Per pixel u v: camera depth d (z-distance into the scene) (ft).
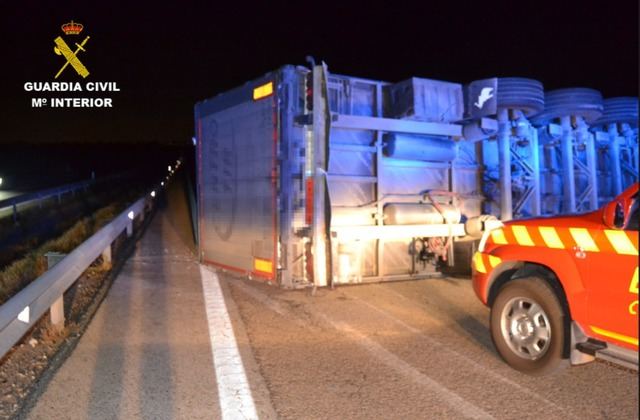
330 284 27.99
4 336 15.14
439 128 31.78
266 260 28.91
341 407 14.74
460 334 21.43
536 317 16.94
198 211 36.27
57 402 14.88
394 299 26.99
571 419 14.11
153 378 16.60
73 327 21.09
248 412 14.39
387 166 31.27
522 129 34.01
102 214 60.08
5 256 42.11
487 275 19.10
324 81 27.27
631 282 14.75
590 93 36.22
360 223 30.32
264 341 20.26
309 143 28.02
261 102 29.12
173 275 32.17
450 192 32.83
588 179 39.19
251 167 30.22
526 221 18.26
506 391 15.88
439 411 14.53
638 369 14.65
